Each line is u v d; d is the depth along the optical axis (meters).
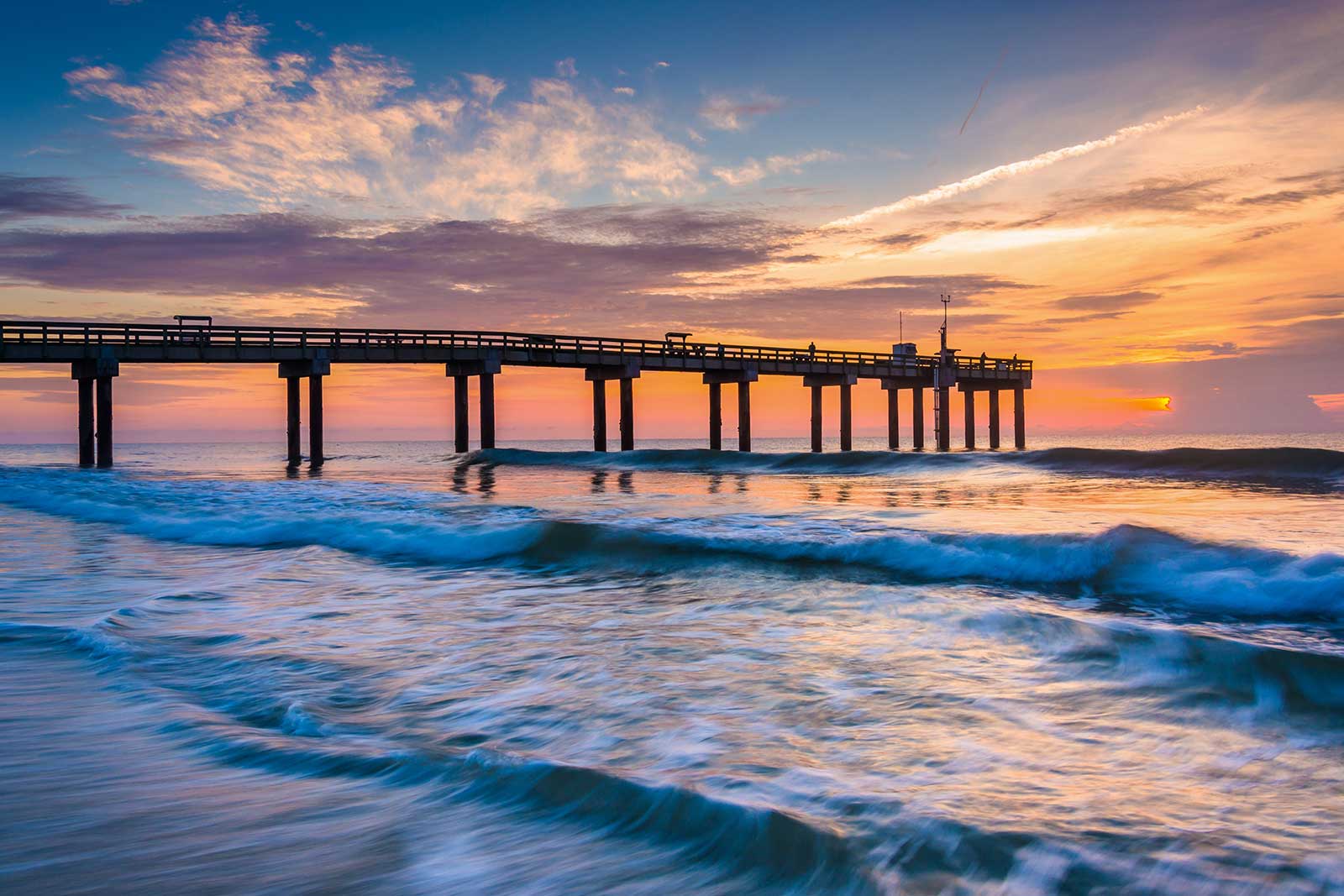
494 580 8.41
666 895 2.36
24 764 3.51
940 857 2.52
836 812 2.85
